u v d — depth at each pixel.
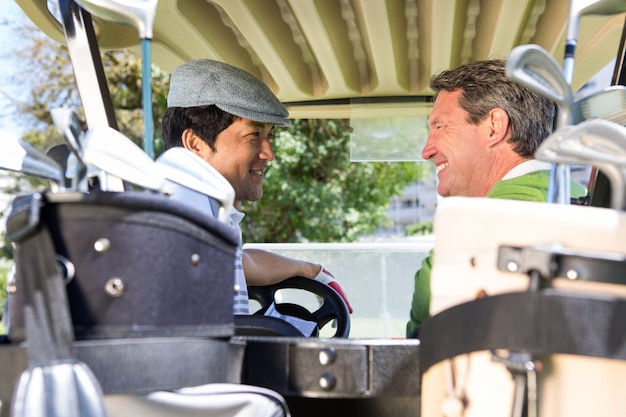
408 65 3.08
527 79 1.30
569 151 1.28
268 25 2.71
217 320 1.45
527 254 1.28
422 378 1.45
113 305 1.32
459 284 1.35
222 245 1.46
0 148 1.45
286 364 1.55
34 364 1.23
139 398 1.34
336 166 12.16
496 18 2.60
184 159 1.52
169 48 2.89
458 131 2.63
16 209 1.31
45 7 2.68
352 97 3.37
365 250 3.75
